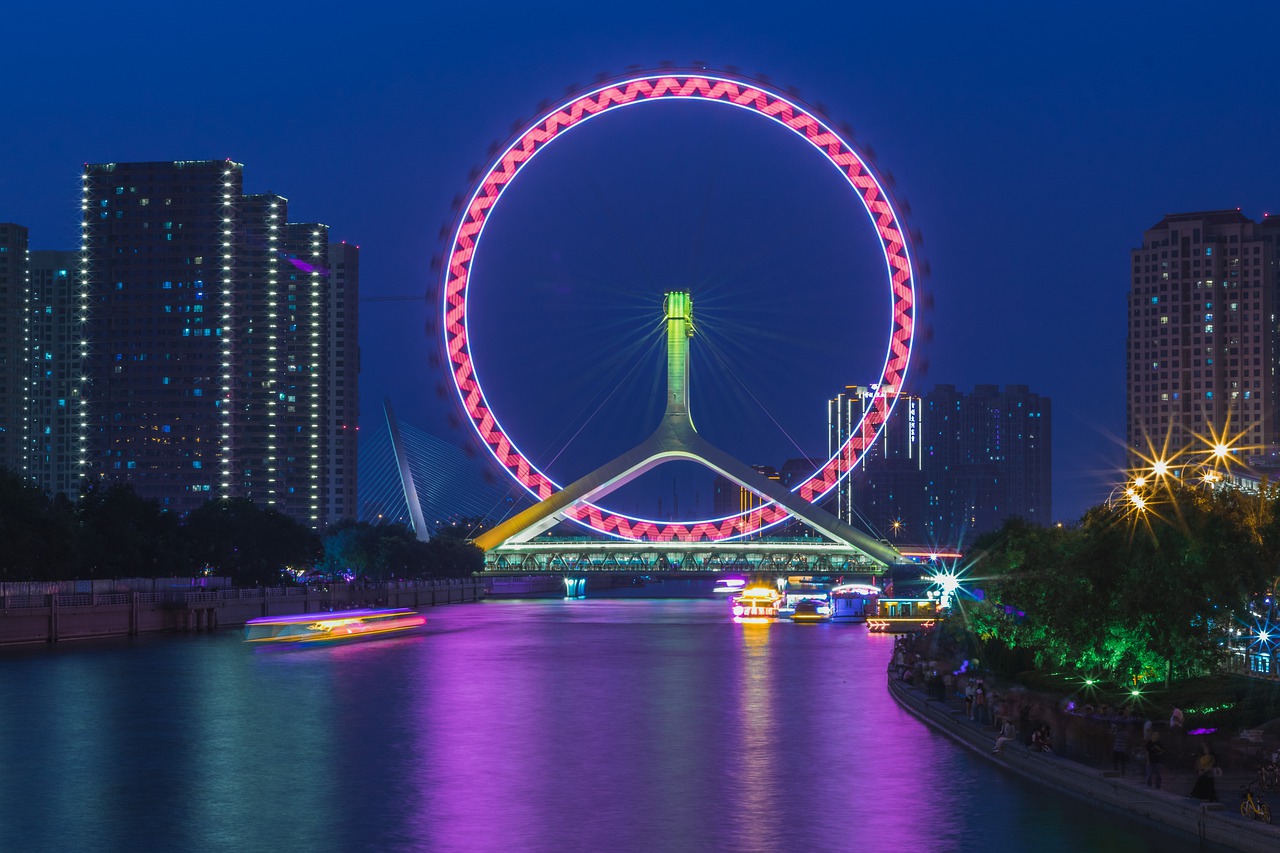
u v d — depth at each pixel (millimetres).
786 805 70625
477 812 69750
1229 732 76375
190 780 78438
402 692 121500
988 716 91812
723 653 166875
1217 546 91562
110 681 128875
